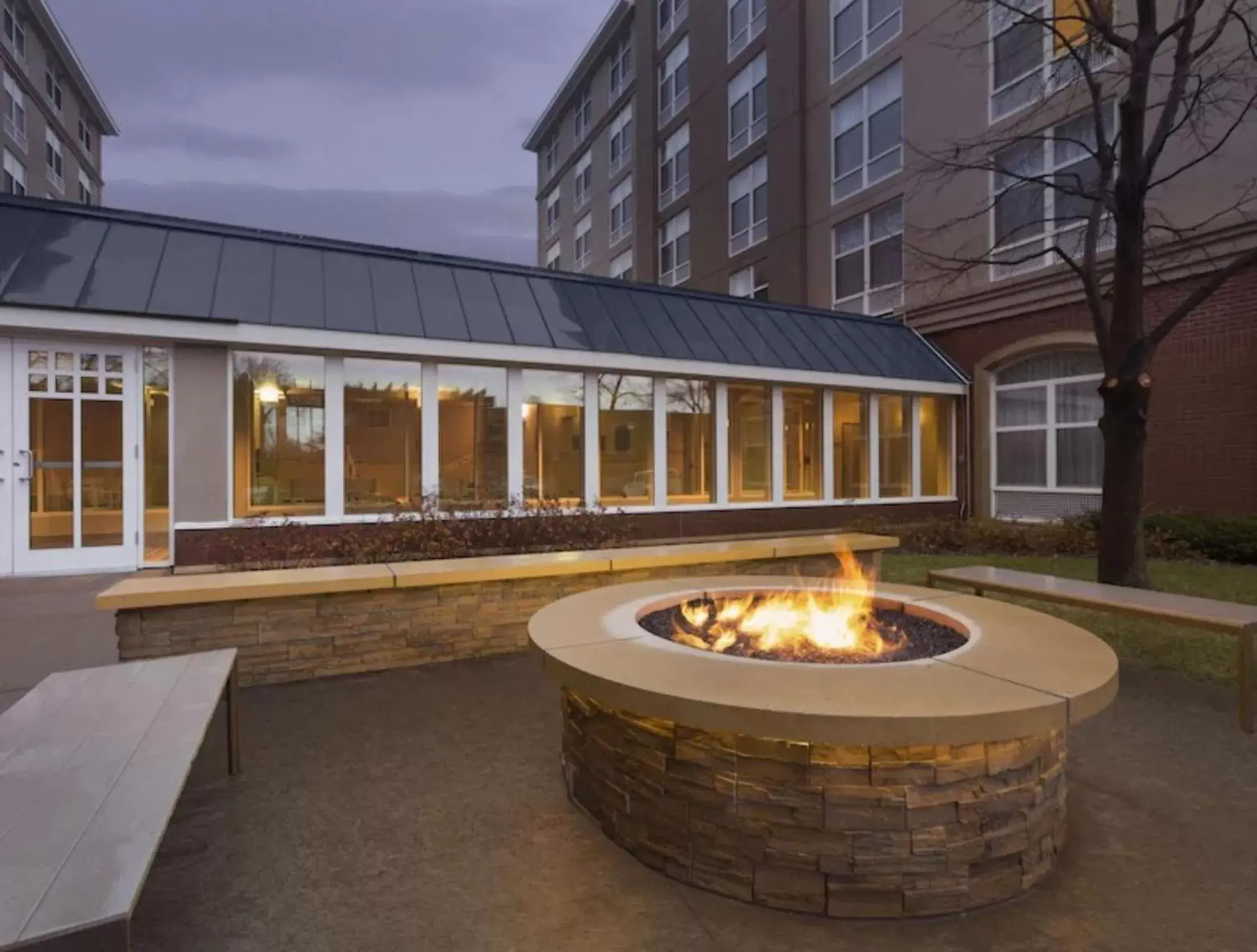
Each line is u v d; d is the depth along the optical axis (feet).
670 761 8.68
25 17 90.27
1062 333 43.29
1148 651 18.42
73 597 23.93
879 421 47.65
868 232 57.67
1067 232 39.45
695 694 8.26
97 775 7.21
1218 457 35.50
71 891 5.12
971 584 19.60
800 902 8.01
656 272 88.74
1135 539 22.97
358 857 9.05
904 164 53.93
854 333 49.08
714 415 41.73
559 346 35.60
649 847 8.89
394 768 11.71
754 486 43.21
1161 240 36.37
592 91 108.68
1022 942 7.48
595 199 107.55
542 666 10.44
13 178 86.94
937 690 8.37
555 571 18.56
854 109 59.06
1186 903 8.13
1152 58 23.04
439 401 34.22
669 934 7.61
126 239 30.53
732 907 8.12
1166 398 37.45
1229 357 35.09
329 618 16.46
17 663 16.96
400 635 17.16
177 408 28.86
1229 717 14.12
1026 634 10.91
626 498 39.01
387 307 33.09
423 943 7.42
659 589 14.89
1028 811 8.39
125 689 10.12
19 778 7.14
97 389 28.84
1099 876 8.69
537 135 127.75
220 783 11.16
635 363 37.60
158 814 6.36
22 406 27.68
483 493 34.91
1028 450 46.34
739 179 73.51
